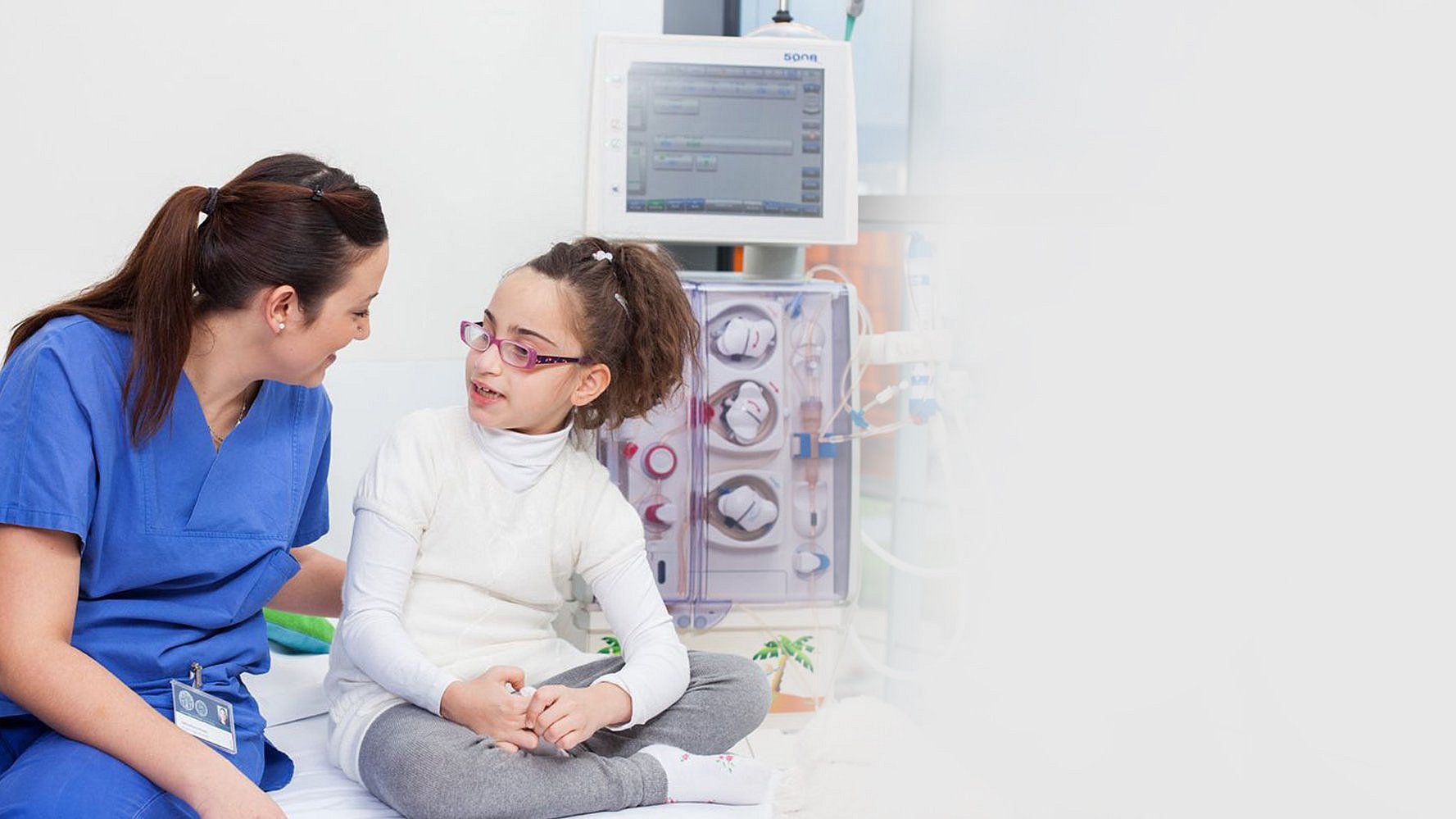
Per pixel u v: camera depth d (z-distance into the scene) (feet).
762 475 6.89
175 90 6.72
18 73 6.45
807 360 6.91
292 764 5.04
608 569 5.48
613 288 5.48
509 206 7.38
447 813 4.56
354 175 7.07
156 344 4.44
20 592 4.25
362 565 5.18
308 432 5.16
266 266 4.45
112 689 4.23
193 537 4.72
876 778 5.18
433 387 7.28
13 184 6.49
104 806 4.05
